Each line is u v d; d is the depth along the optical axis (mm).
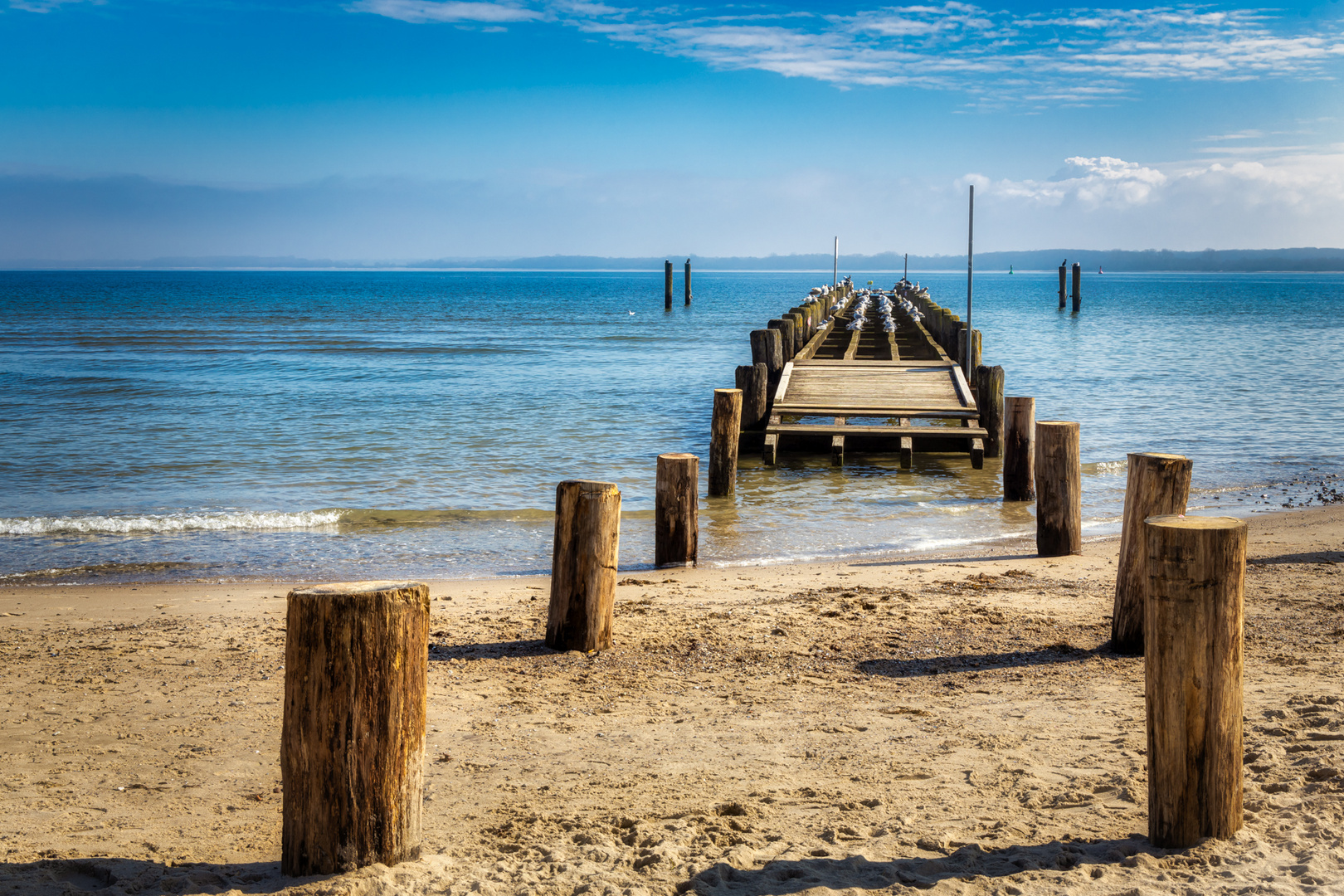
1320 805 3984
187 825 4488
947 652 7129
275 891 3461
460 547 11844
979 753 5035
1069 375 30672
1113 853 3695
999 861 3705
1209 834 3705
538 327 60125
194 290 136000
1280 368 32219
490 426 21203
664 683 6590
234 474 16266
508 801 4625
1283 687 5742
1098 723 5445
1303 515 12578
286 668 3613
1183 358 36156
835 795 4559
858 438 17375
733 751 5285
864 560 10961
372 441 19250
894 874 3611
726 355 40000
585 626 7312
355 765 3596
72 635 8078
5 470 16453
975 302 100250
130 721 6012
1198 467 16656
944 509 14000
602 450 18438
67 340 46281
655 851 3850
